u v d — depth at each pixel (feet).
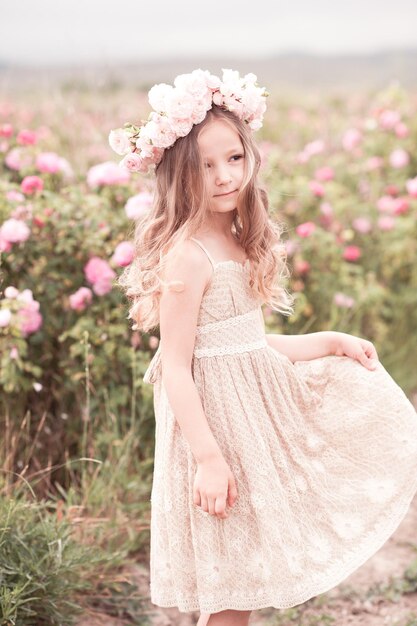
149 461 10.35
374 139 17.58
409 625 8.39
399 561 9.77
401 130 16.96
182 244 6.59
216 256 6.78
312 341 7.60
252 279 7.00
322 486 6.90
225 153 6.63
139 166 6.98
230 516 6.63
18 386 10.30
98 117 16.26
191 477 6.63
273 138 21.75
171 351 6.58
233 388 6.73
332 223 14.62
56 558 8.08
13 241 10.35
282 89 29.53
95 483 9.87
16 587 7.40
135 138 7.00
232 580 6.58
